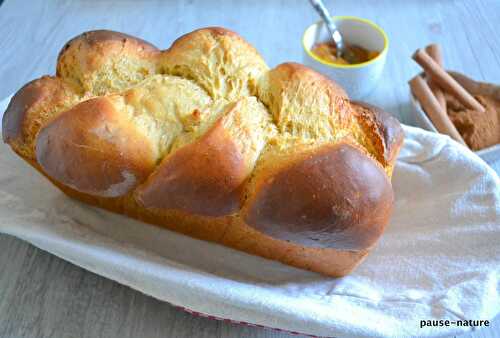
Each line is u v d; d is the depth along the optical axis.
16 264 0.48
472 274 0.44
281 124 0.41
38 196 0.49
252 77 0.43
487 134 0.54
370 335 0.41
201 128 0.41
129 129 0.41
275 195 0.40
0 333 0.45
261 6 0.67
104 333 0.45
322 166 0.39
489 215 0.46
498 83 0.60
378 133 0.43
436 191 0.48
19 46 0.63
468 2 0.67
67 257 0.45
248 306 0.42
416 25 0.65
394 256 0.47
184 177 0.40
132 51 0.45
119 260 0.44
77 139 0.41
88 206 0.49
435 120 0.54
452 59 0.62
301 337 0.45
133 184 0.42
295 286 0.46
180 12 0.66
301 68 0.43
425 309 0.43
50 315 0.46
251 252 0.48
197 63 0.43
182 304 0.43
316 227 0.40
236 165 0.40
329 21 0.57
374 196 0.40
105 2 0.67
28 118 0.44
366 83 0.56
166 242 0.48
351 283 0.46
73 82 0.45
